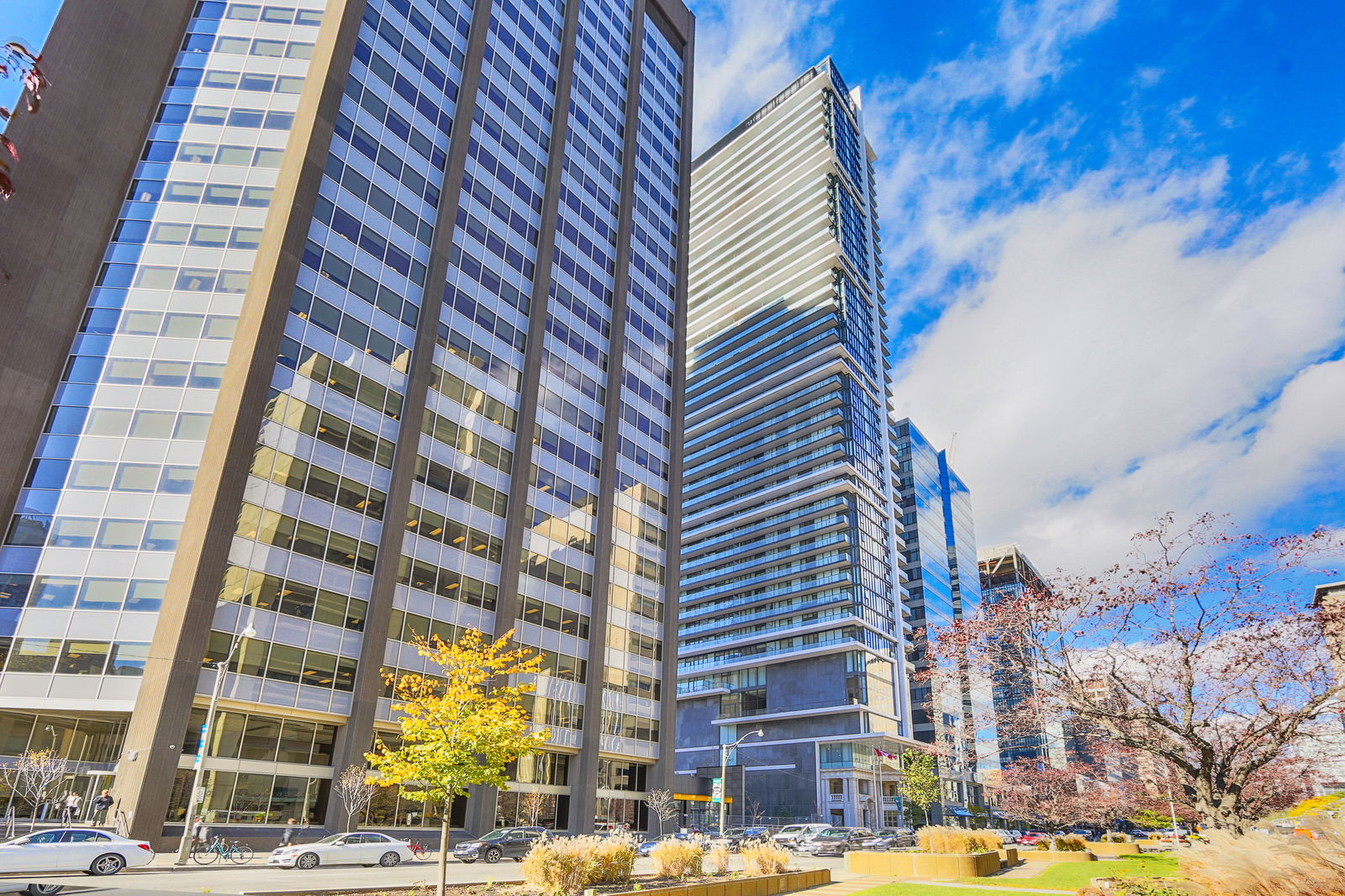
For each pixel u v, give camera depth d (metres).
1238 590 16.91
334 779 38.34
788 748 103.19
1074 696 18.22
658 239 76.00
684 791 64.06
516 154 60.16
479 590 48.53
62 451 36.12
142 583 35.00
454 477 48.72
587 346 62.75
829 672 103.75
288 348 41.03
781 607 112.38
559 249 62.03
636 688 59.03
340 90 46.50
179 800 32.91
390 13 52.00
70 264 38.84
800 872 22.94
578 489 58.25
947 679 22.05
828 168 141.38
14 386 35.84
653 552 64.94
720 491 129.38
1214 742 18.41
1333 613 15.73
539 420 56.00
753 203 150.12
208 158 43.66
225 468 36.31
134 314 39.34
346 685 40.00
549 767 50.91
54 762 30.64
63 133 40.19
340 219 45.44
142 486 36.50
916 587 126.56
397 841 29.81
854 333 129.50
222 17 47.31
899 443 140.50
